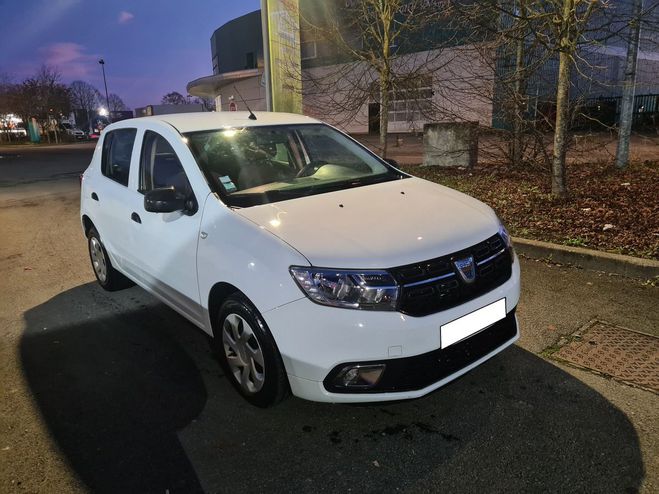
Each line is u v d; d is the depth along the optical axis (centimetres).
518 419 287
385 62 924
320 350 255
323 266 258
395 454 264
